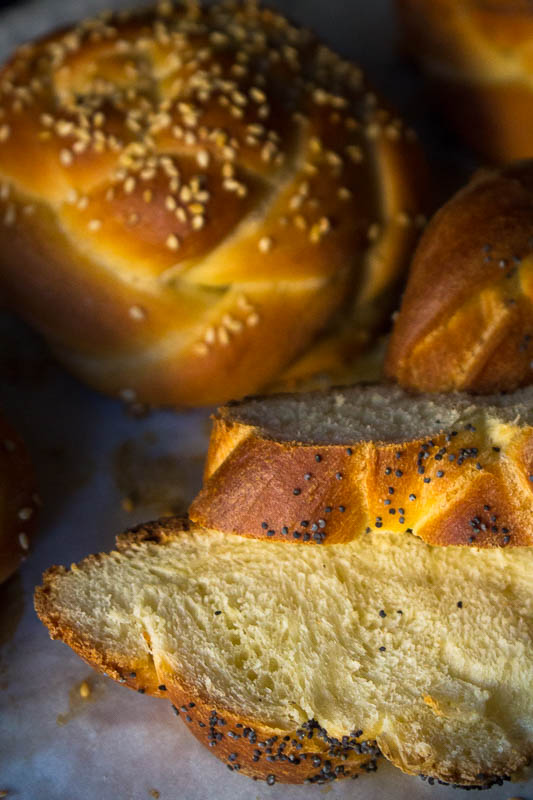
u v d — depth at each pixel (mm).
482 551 364
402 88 483
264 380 398
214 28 415
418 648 351
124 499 394
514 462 346
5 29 487
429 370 375
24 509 374
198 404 404
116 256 381
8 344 429
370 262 396
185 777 345
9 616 371
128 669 349
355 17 498
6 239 393
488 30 424
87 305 389
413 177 403
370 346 411
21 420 411
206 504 352
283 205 383
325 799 342
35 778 345
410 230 398
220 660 348
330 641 351
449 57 442
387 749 336
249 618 356
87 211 382
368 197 394
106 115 387
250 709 341
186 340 391
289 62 406
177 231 377
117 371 400
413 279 378
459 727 339
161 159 381
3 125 395
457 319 370
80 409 414
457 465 347
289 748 337
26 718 354
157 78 399
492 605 355
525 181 374
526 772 344
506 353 369
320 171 388
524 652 345
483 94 439
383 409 368
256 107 388
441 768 333
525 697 342
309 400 376
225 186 380
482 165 460
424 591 358
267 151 383
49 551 382
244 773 344
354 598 358
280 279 385
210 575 361
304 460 348
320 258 385
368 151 400
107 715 354
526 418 354
